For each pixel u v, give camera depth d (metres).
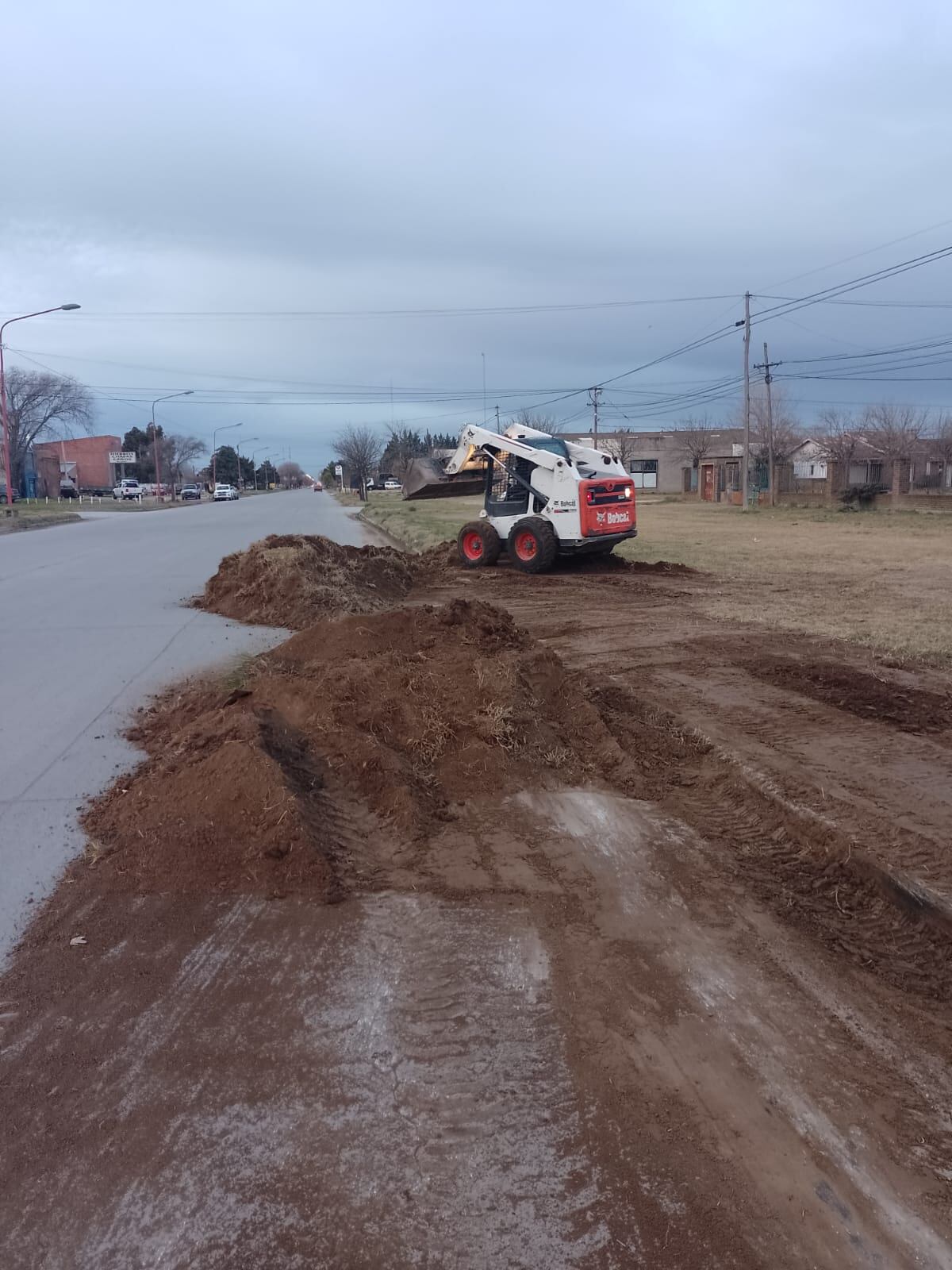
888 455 48.38
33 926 4.23
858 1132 2.94
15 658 9.83
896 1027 3.54
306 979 3.79
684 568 17.75
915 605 13.05
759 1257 2.45
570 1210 2.60
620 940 4.13
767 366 47.47
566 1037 3.41
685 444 75.19
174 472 110.31
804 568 18.02
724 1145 2.86
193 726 6.52
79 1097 3.07
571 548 17.62
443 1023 3.49
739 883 4.72
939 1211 2.62
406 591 15.62
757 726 7.05
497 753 6.20
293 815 4.86
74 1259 2.44
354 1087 3.12
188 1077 3.16
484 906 4.43
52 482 86.88
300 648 8.77
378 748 5.86
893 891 4.50
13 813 5.54
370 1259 2.43
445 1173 2.73
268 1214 2.58
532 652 7.73
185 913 4.34
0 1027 3.46
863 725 7.10
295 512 48.06
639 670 9.05
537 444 18.84
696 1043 3.39
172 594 14.86
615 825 5.44
